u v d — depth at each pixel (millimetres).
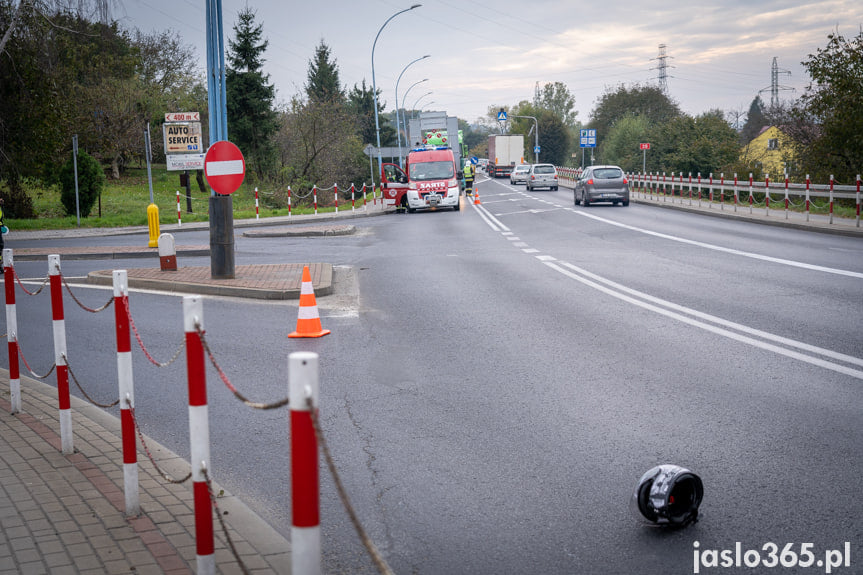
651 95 115875
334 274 16594
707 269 15359
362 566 4145
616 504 4840
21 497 4945
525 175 73562
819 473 5199
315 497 2557
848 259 16094
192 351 3670
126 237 28609
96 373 8695
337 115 54969
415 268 17094
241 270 16297
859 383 7281
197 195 51250
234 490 5285
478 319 11094
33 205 41594
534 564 4102
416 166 39094
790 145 40562
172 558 4062
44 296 14367
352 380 8047
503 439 6117
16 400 6980
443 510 4836
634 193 45000
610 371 8062
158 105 58469
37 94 33656
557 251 19375
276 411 7152
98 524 4520
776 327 9883
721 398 6984
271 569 3951
